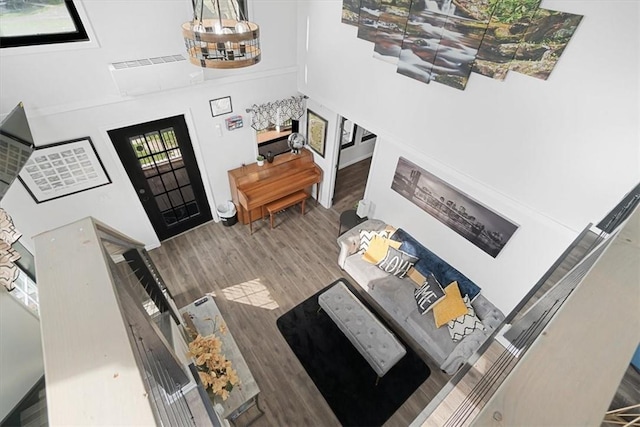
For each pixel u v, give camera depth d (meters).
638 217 0.93
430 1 2.55
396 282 3.87
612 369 0.57
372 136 6.62
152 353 1.01
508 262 3.17
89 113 3.09
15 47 2.52
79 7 2.63
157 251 4.47
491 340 1.51
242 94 4.09
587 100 2.04
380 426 2.96
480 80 2.53
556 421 0.50
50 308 0.62
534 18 2.07
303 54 4.16
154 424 0.48
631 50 1.78
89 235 0.79
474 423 0.50
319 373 3.29
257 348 3.47
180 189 4.33
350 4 3.17
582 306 0.68
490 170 2.79
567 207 2.41
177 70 3.24
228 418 2.56
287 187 4.69
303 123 5.03
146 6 2.94
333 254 4.65
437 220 3.77
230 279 4.18
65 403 0.49
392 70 3.15
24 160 1.80
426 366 3.43
